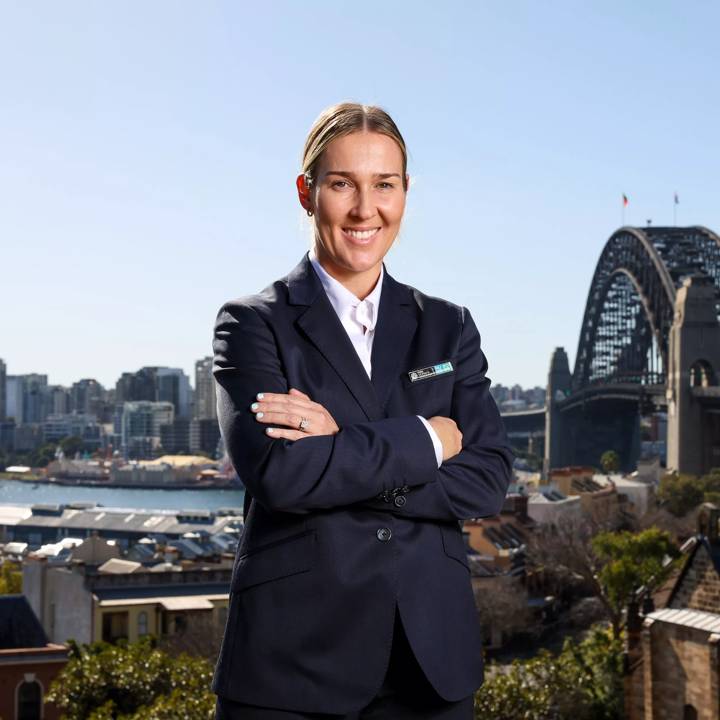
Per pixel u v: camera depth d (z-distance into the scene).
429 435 3.61
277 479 3.45
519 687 37.16
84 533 197.62
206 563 73.62
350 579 3.50
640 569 66.25
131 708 37.75
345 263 3.80
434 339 3.94
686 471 165.88
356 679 3.45
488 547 93.31
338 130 3.73
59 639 62.97
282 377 3.74
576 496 131.75
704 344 168.38
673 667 31.36
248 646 3.50
